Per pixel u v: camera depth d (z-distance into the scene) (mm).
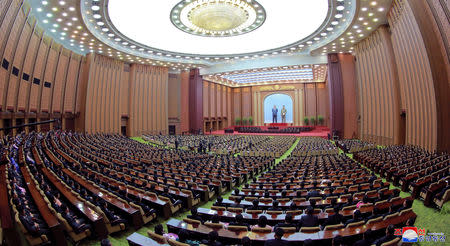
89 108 30438
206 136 36438
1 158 8570
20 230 5422
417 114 18484
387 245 4488
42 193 7660
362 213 6789
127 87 37062
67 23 21953
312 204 6828
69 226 6449
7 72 18281
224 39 31156
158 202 8359
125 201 7895
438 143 15758
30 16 20297
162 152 20422
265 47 32656
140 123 37719
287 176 11898
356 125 31703
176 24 26547
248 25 26797
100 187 9203
